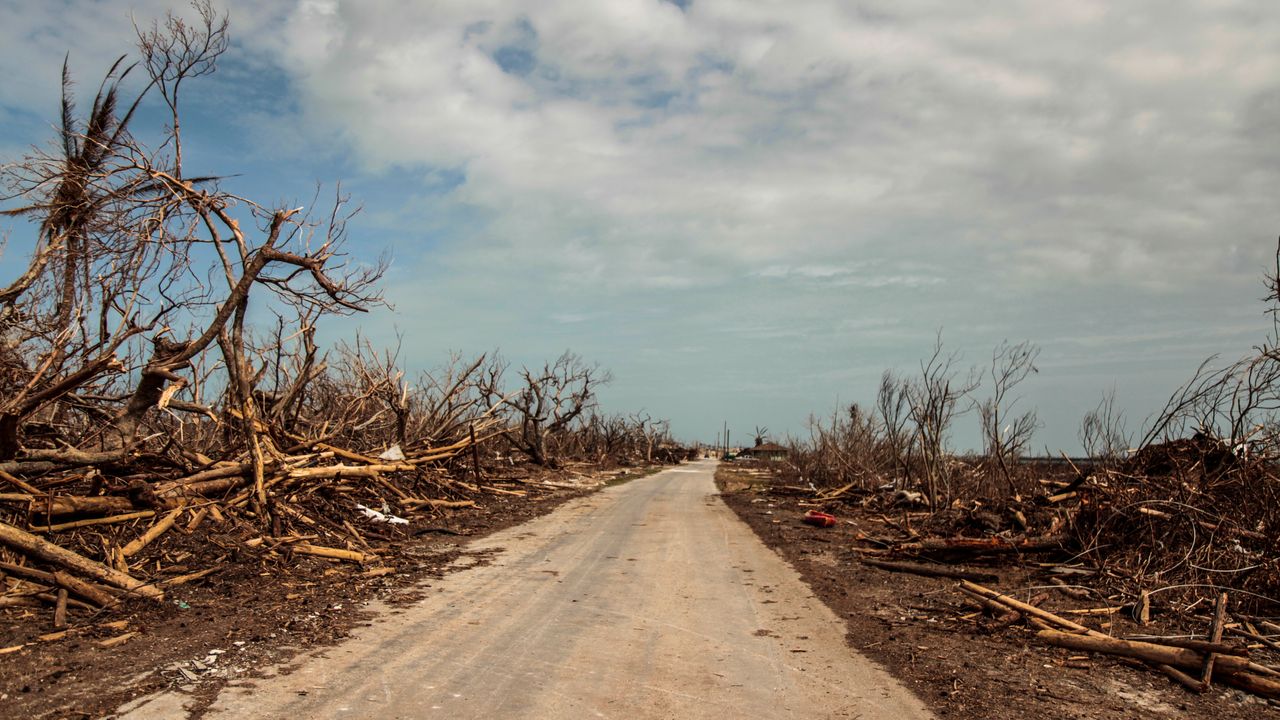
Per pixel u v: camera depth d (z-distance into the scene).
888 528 17.58
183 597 8.13
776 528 17.69
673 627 8.03
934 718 5.42
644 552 13.52
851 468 25.78
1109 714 5.61
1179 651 6.52
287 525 11.64
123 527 9.37
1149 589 9.24
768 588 10.41
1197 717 5.60
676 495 27.80
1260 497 9.88
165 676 5.70
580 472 38.72
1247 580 8.83
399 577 10.22
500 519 17.88
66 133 10.40
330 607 8.26
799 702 5.72
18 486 8.68
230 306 10.91
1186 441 11.77
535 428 36.75
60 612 6.86
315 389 21.70
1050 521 13.33
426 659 6.50
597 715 5.31
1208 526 9.61
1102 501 11.47
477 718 5.15
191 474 11.59
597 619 8.28
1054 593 9.98
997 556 11.85
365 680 5.84
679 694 5.82
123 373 10.68
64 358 9.98
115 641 6.43
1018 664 6.86
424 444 21.92
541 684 5.95
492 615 8.30
